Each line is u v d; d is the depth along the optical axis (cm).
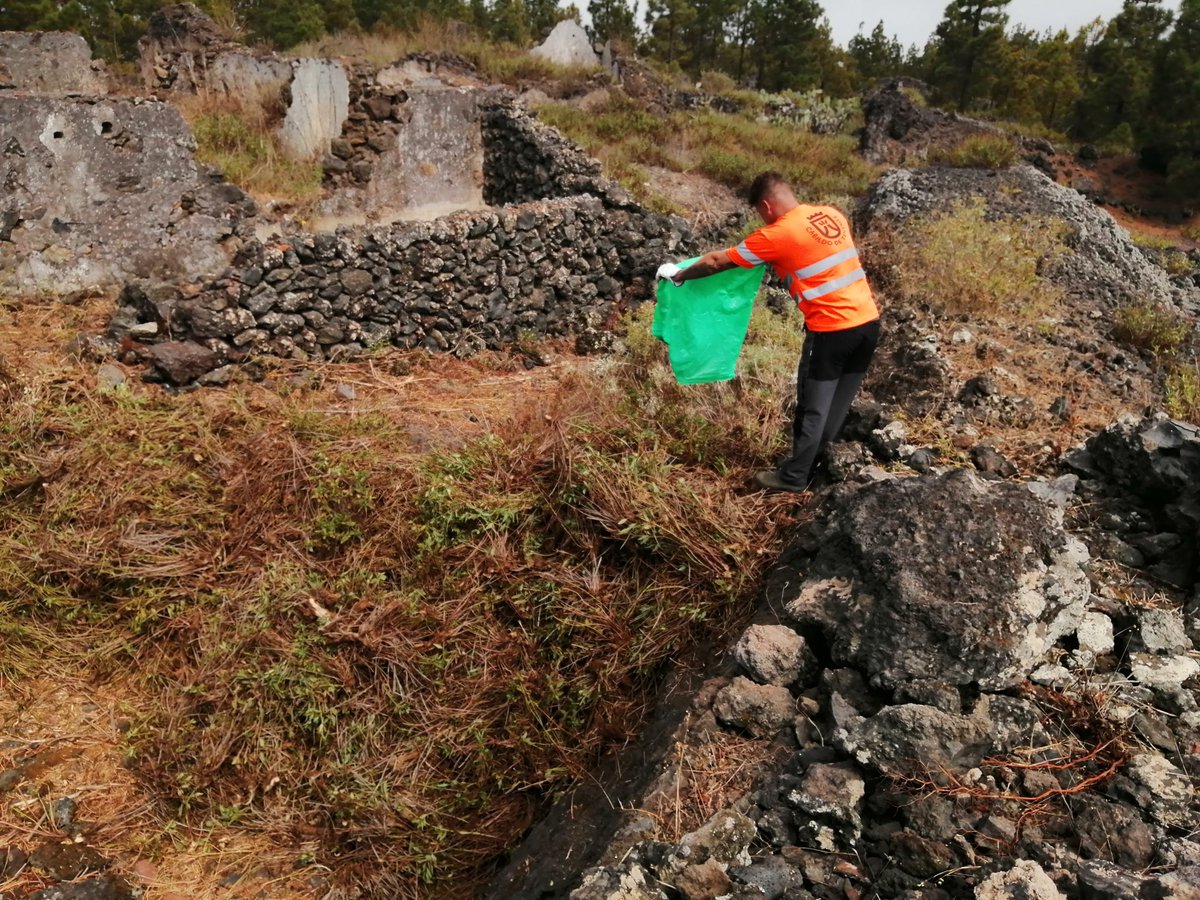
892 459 477
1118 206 2131
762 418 522
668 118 1623
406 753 384
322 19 2500
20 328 641
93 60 1216
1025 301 850
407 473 483
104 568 441
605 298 826
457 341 721
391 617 415
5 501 471
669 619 401
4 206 679
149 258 746
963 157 1552
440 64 1617
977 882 235
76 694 420
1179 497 402
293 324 639
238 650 408
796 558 399
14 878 335
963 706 299
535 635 411
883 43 4056
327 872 355
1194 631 344
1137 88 2567
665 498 439
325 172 1012
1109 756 287
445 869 357
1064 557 334
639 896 246
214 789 376
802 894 252
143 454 496
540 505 455
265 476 480
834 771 280
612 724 375
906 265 896
